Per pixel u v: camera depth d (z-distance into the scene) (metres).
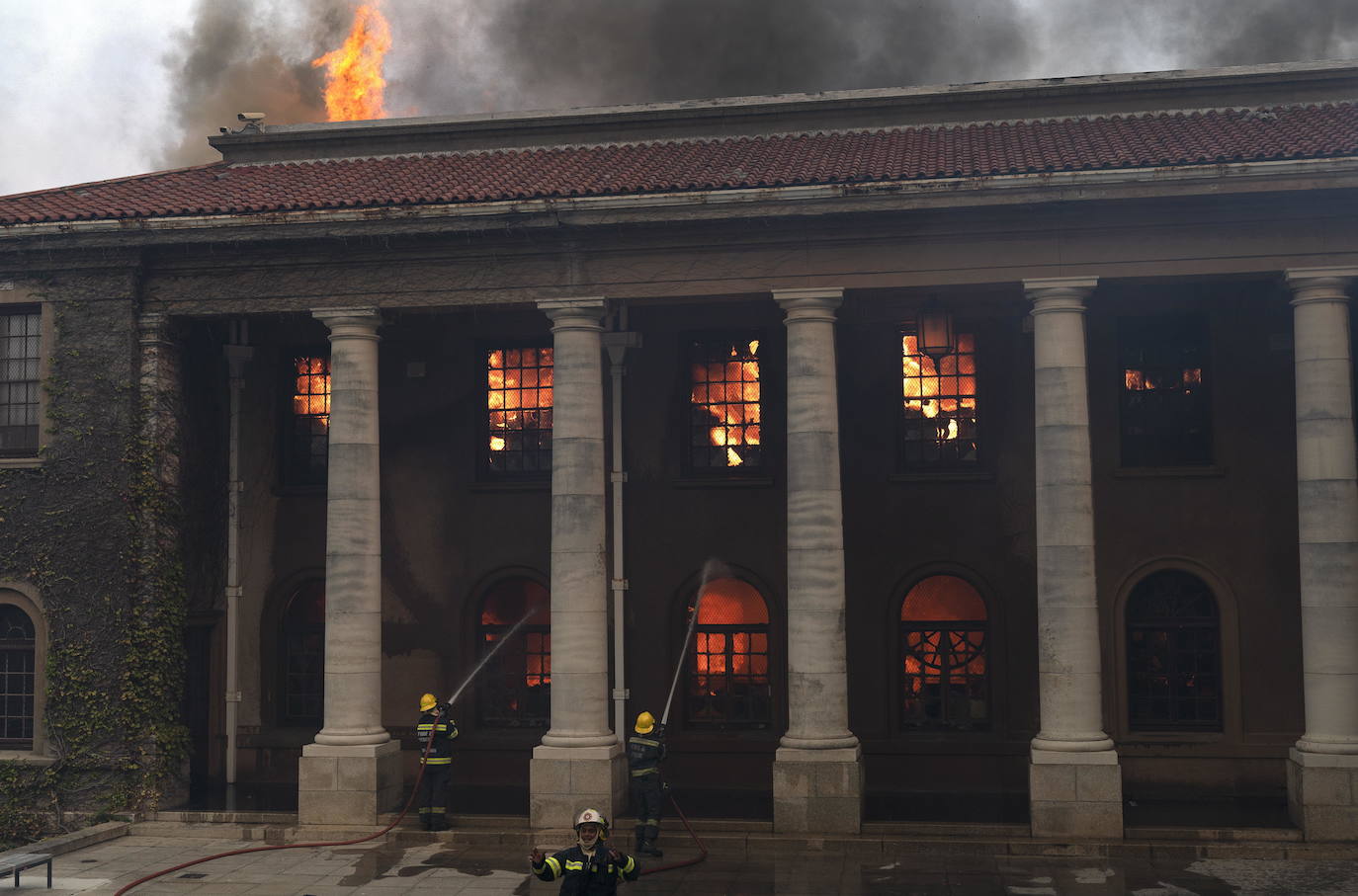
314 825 20.69
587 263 20.92
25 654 22.34
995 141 22.80
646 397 24.20
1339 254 19.16
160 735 21.77
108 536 21.88
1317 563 19.03
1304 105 23.64
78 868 18.59
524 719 24.45
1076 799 18.98
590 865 12.06
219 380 24.48
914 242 20.14
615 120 25.66
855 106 25.03
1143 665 22.81
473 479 24.67
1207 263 19.45
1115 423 22.97
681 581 23.89
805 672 19.84
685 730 23.81
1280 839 18.69
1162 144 20.94
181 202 22.39
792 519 20.17
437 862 18.69
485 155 25.59
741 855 18.86
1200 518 22.62
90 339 22.16
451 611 24.56
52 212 22.06
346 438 21.31
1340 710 18.80
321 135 26.44
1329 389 19.12
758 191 20.06
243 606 24.77
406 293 21.39
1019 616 23.02
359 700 21.08
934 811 20.88
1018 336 23.31
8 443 22.55
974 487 23.31
